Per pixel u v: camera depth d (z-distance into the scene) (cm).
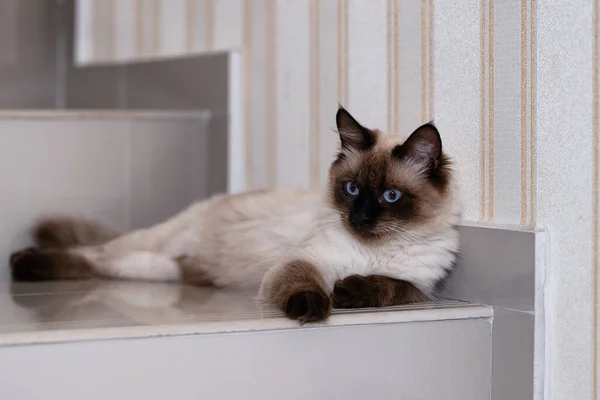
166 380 94
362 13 124
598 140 107
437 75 114
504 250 105
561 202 104
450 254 110
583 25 105
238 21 147
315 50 132
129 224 144
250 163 146
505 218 107
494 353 105
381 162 108
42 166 135
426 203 108
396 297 105
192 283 127
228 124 147
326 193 113
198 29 155
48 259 128
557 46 104
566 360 104
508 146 106
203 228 127
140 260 130
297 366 97
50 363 90
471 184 110
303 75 135
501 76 106
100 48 176
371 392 100
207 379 95
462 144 111
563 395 104
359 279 104
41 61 181
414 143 107
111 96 171
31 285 125
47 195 136
